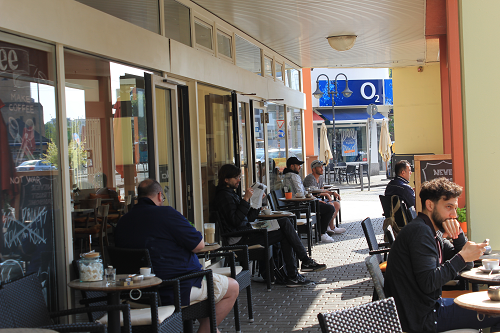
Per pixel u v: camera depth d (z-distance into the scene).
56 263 4.36
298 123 14.34
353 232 11.49
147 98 5.82
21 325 3.31
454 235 3.60
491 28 4.85
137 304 4.35
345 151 31.97
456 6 5.91
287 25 9.60
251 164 9.82
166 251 4.40
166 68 6.49
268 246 6.70
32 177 4.14
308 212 8.94
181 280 4.32
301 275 7.10
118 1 5.51
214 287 4.62
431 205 3.64
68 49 4.67
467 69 4.90
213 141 8.27
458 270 3.35
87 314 4.25
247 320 5.55
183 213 7.36
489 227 4.88
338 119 29.80
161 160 6.72
